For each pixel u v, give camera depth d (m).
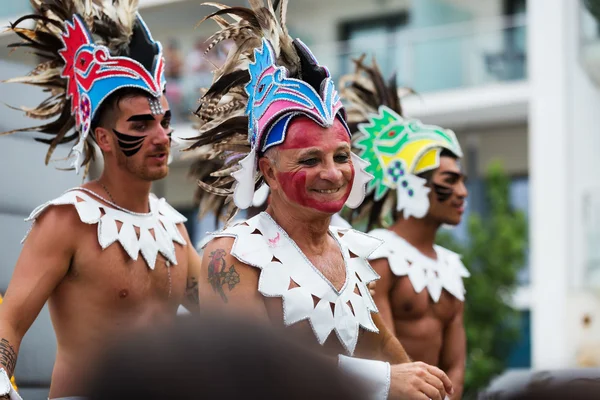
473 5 24.47
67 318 5.48
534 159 19.31
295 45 4.84
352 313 4.76
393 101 7.99
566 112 19.08
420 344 7.52
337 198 4.62
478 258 18.80
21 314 5.23
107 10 5.73
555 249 18.77
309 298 4.57
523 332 21.55
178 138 5.33
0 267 8.05
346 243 5.08
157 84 5.59
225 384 1.79
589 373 2.03
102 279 5.44
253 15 5.08
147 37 5.69
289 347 1.86
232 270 4.59
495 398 2.02
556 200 18.92
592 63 18.83
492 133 24.25
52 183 8.62
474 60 22.33
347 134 4.71
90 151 6.07
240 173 4.78
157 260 5.67
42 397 7.43
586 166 18.92
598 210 18.67
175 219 6.01
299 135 4.59
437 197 7.70
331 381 1.86
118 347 1.80
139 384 1.77
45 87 6.27
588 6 18.47
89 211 5.46
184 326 1.82
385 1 25.11
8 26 5.93
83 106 5.68
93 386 1.78
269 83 4.74
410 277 7.48
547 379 1.99
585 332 18.17
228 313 1.88
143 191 5.69
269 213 4.87
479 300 18.16
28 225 8.34
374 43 23.05
